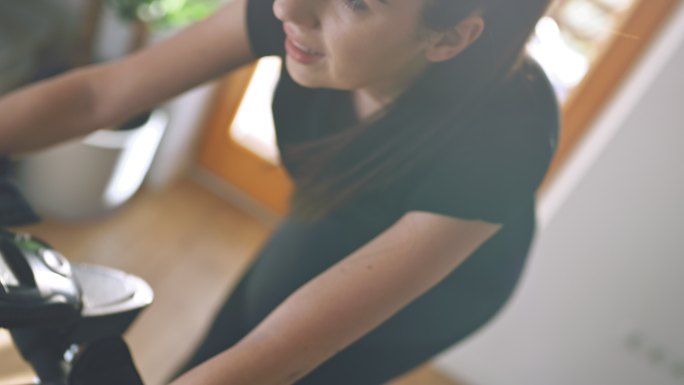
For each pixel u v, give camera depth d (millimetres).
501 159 617
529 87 649
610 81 1883
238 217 2479
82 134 755
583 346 1998
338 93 747
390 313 593
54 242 1963
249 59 751
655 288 1824
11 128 714
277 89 782
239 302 1012
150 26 1868
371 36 559
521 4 563
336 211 817
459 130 639
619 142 1716
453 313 928
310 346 560
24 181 1889
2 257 560
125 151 1906
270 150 2438
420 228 603
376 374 980
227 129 2443
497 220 615
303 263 895
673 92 1635
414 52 584
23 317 530
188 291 2068
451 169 627
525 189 620
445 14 540
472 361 2162
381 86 666
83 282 621
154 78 733
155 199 2352
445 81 635
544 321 2018
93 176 1909
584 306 1941
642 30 1812
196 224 2346
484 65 607
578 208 1818
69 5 1997
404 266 588
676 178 1688
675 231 1736
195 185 2521
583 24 1860
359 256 591
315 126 791
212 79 763
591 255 1862
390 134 690
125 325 632
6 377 1513
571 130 1952
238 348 548
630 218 1775
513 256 888
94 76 740
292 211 883
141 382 585
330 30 568
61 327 588
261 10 696
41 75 1823
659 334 1871
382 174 720
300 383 930
